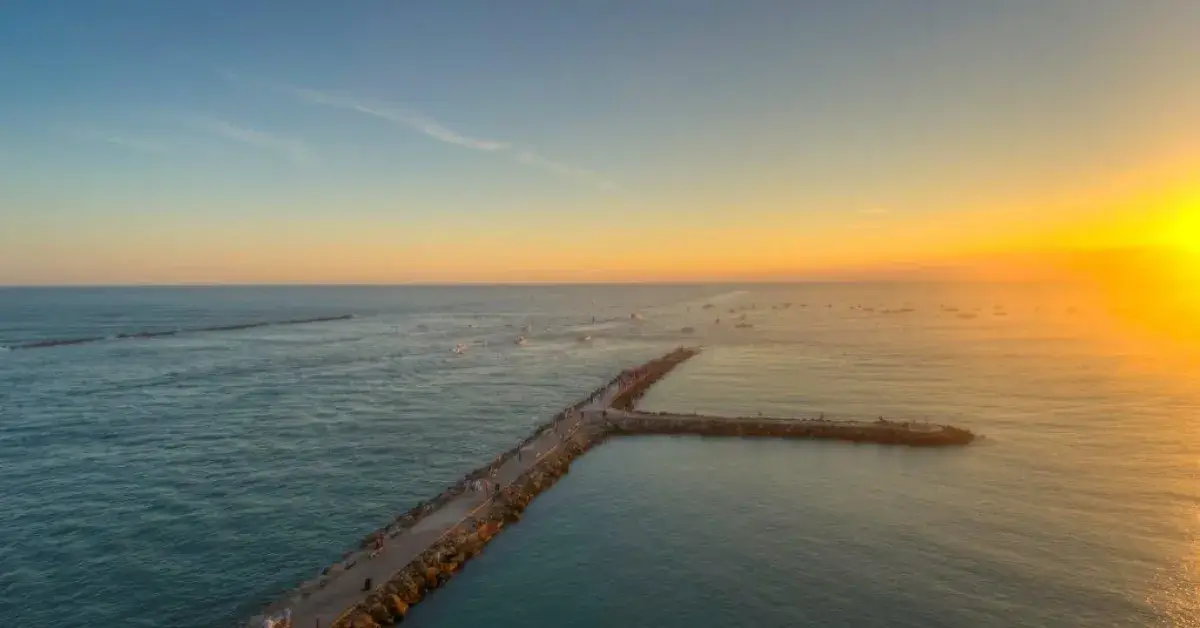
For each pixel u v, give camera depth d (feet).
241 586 156.97
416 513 192.85
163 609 147.13
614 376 466.29
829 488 219.82
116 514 199.11
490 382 437.17
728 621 139.03
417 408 352.49
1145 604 143.64
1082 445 265.95
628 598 148.56
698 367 499.92
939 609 142.41
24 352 567.59
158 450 265.75
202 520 195.11
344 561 162.61
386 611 138.92
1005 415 321.73
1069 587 150.71
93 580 159.43
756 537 179.73
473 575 160.25
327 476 236.22
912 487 219.00
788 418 316.40
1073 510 195.93
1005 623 136.98
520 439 291.99
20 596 152.05
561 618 140.87
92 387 402.52
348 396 382.01
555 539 180.96
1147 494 208.44
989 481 223.92
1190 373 439.22
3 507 203.82
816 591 150.41
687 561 166.20
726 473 238.48
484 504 199.41
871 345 633.20
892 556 167.02
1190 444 264.93
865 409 340.18
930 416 321.32
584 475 238.27
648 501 209.77
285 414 331.98
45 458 254.68
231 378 440.04
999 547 171.32
